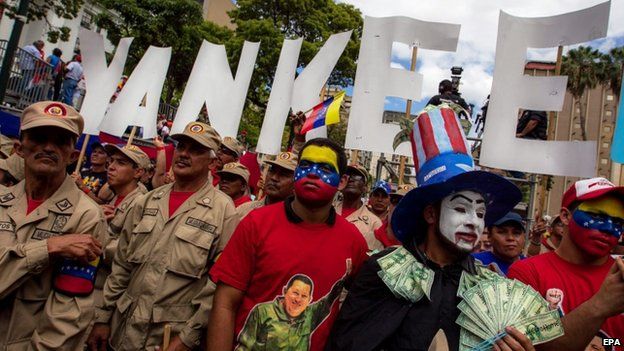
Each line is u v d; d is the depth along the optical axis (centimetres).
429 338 186
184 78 2019
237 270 230
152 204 326
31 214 235
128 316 301
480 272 206
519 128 571
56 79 1191
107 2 1761
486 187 205
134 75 644
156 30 1764
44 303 236
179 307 297
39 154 232
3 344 225
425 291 194
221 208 320
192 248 301
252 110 2058
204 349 278
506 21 465
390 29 526
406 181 764
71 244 226
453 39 508
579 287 244
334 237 239
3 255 218
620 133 268
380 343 189
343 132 2078
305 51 1658
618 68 2972
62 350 228
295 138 537
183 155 326
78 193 253
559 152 425
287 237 231
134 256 309
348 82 1838
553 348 187
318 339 222
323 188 231
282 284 225
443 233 203
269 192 412
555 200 3606
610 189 237
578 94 3059
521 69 452
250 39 1709
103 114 645
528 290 195
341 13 1847
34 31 1945
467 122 236
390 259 210
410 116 511
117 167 446
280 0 1781
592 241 241
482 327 184
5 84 801
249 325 224
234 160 570
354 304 208
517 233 366
